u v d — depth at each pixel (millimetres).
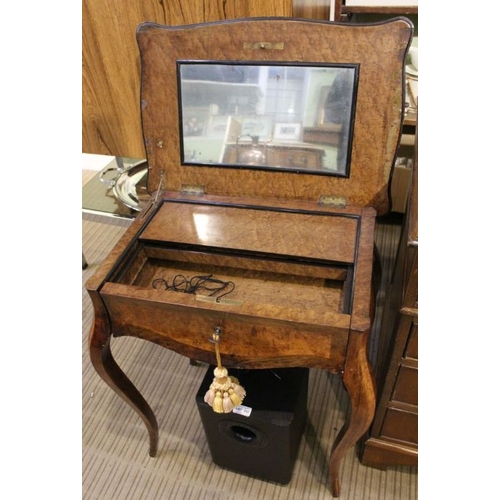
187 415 1338
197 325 789
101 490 1174
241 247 902
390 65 830
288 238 910
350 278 839
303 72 871
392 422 1026
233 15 964
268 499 1133
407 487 1136
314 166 953
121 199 1541
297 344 754
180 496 1152
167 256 960
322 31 837
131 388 1048
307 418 1302
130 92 1141
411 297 758
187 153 999
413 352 854
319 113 902
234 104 933
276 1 925
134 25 1027
